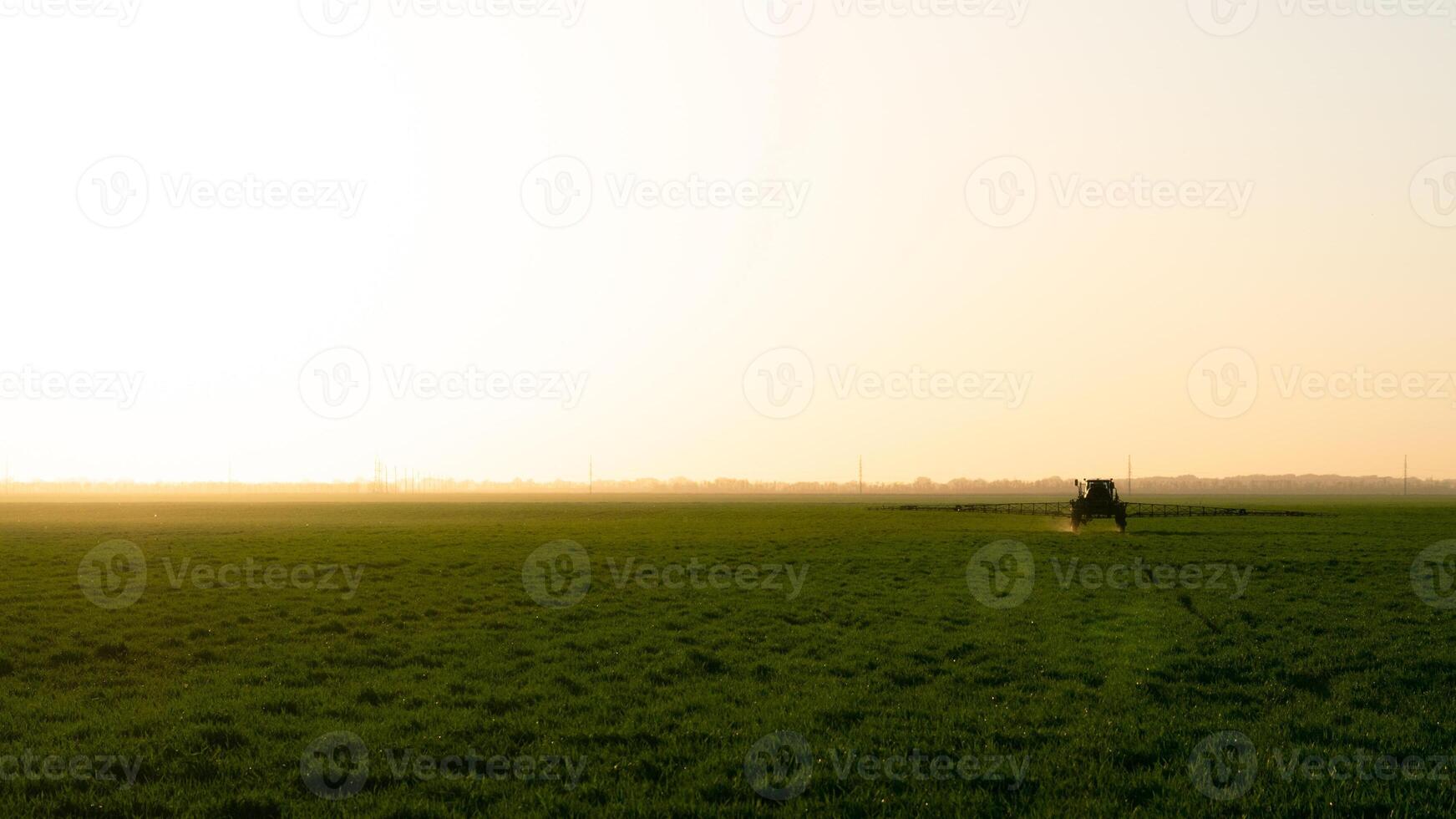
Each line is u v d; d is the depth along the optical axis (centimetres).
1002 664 1895
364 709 1534
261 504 15275
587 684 1728
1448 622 2378
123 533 5744
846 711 1522
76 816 1059
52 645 2030
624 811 1072
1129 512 8700
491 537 5547
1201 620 2403
